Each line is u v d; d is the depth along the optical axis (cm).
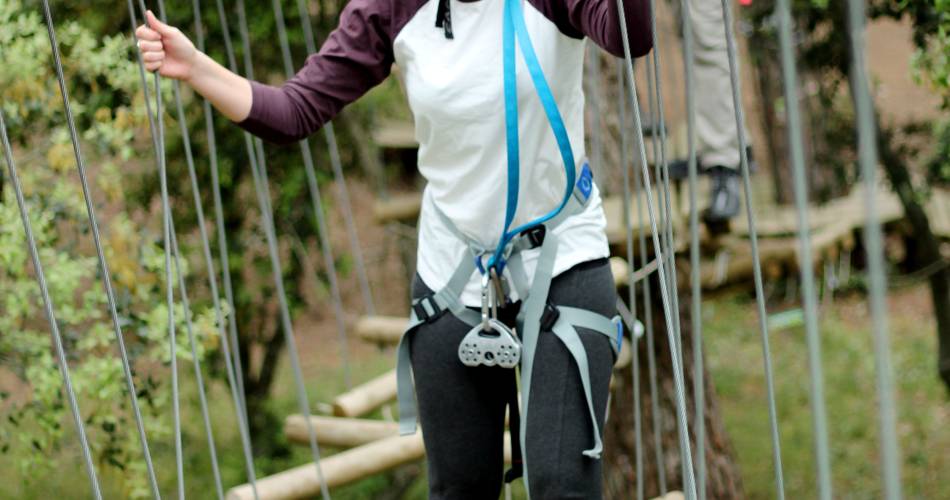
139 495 916
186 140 527
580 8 384
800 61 1065
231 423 1470
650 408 1102
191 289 1222
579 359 405
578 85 415
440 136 414
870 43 2378
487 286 414
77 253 905
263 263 1248
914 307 2314
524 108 401
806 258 207
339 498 1423
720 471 1133
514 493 1345
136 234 909
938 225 1222
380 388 756
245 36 758
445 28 410
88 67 866
